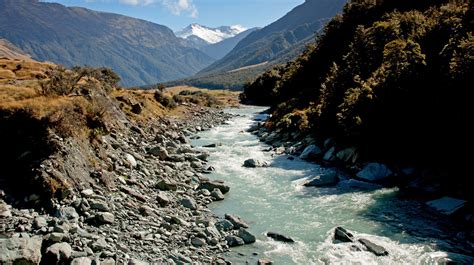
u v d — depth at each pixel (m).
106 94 54.53
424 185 32.22
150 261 18.08
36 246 16.00
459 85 31.64
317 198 31.25
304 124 54.53
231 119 97.69
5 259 14.69
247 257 20.39
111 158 32.34
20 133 25.03
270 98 154.50
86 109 33.75
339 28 97.00
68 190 23.02
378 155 39.16
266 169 41.38
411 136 36.66
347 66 60.72
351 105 42.75
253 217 26.94
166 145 50.16
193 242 21.33
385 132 38.72
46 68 72.44
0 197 21.48
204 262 19.28
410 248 21.38
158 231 21.88
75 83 38.81
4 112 25.64
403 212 27.42
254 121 92.19
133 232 20.98
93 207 22.77
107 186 26.91
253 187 34.66
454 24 41.94
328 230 24.39
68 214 21.00
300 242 22.48
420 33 45.50
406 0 84.50
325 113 50.34
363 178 36.38
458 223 25.12
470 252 20.81
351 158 41.09
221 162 44.75
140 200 26.97
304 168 41.56
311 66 99.12
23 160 23.64
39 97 31.06
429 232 23.67
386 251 20.89
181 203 28.39
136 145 42.69
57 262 16.19
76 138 28.48
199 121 86.94
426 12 67.62
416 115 36.50
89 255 17.22
